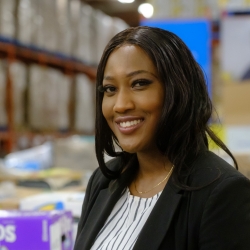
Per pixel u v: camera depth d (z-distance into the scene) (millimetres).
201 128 1066
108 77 1109
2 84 3977
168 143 1084
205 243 932
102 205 1250
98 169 1424
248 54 2604
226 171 966
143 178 1203
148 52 1053
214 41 3297
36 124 4398
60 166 3758
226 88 2389
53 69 5098
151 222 1014
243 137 2344
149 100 1057
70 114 5285
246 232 908
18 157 3863
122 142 1116
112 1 8500
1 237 1278
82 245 1189
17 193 2398
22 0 4184
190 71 1062
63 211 1399
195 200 967
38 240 1257
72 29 5164
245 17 2625
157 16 3248
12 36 4121
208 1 3199
